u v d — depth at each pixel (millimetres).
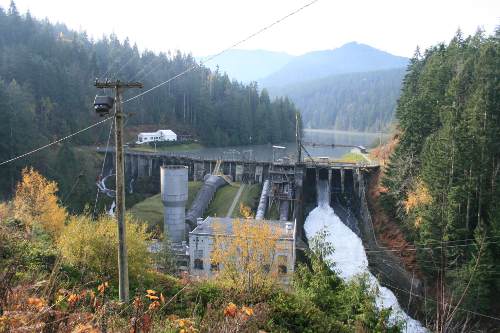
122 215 15906
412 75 75375
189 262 41000
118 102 15516
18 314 7500
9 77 103000
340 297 21562
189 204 70125
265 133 164250
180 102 153500
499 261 36969
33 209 34750
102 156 95312
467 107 46812
